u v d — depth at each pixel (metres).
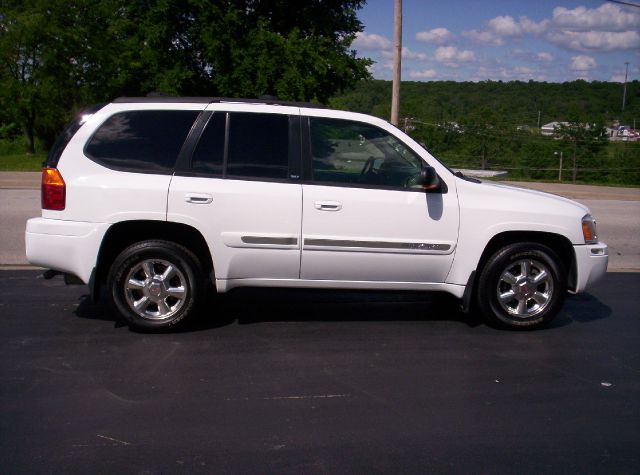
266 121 5.97
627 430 4.38
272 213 5.81
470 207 6.07
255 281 5.97
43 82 30.00
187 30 29.38
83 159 5.78
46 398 4.61
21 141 36.75
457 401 4.76
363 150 6.06
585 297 7.90
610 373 5.39
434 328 6.42
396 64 18.97
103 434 4.12
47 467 3.72
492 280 6.25
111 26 30.64
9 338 5.78
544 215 6.20
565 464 3.93
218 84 28.61
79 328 6.08
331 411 4.53
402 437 4.19
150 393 4.73
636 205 19.59
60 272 5.88
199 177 5.80
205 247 6.02
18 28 29.33
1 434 4.09
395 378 5.14
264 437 4.14
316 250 5.89
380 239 5.95
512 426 4.39
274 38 27.67
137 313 5.91
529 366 5.50
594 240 6.45
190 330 6.12
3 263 8.55
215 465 3.79
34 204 13.99
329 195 5.87
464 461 3.92
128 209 5.70
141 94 31.77
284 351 5.65
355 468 3.81
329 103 28.66
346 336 6.09
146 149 5.84
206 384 4.91
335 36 31.02
